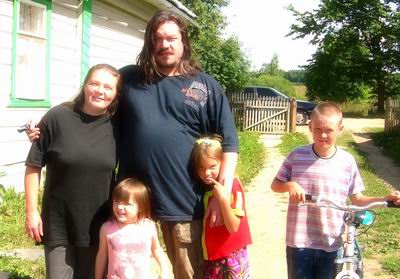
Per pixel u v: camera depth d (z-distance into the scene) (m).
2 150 8.07
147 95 3.44
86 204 3.41
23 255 5.49
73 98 3.53
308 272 3.75
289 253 3.80
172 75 3.48
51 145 3.40
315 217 3.72
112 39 12.17
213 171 3.43
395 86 34.47
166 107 3.42
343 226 3.72
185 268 3.53
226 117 3.50
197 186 3.50
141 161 3.42
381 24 31.77
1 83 7.96
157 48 3.41
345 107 36.34
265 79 50.00
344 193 3.75
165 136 3.38
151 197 3.46
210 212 3.49
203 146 3.39
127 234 3.40
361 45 33.03
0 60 7.91
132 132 3.45
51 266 3.45
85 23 10.40
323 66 34.81
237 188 3.53
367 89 37.56
